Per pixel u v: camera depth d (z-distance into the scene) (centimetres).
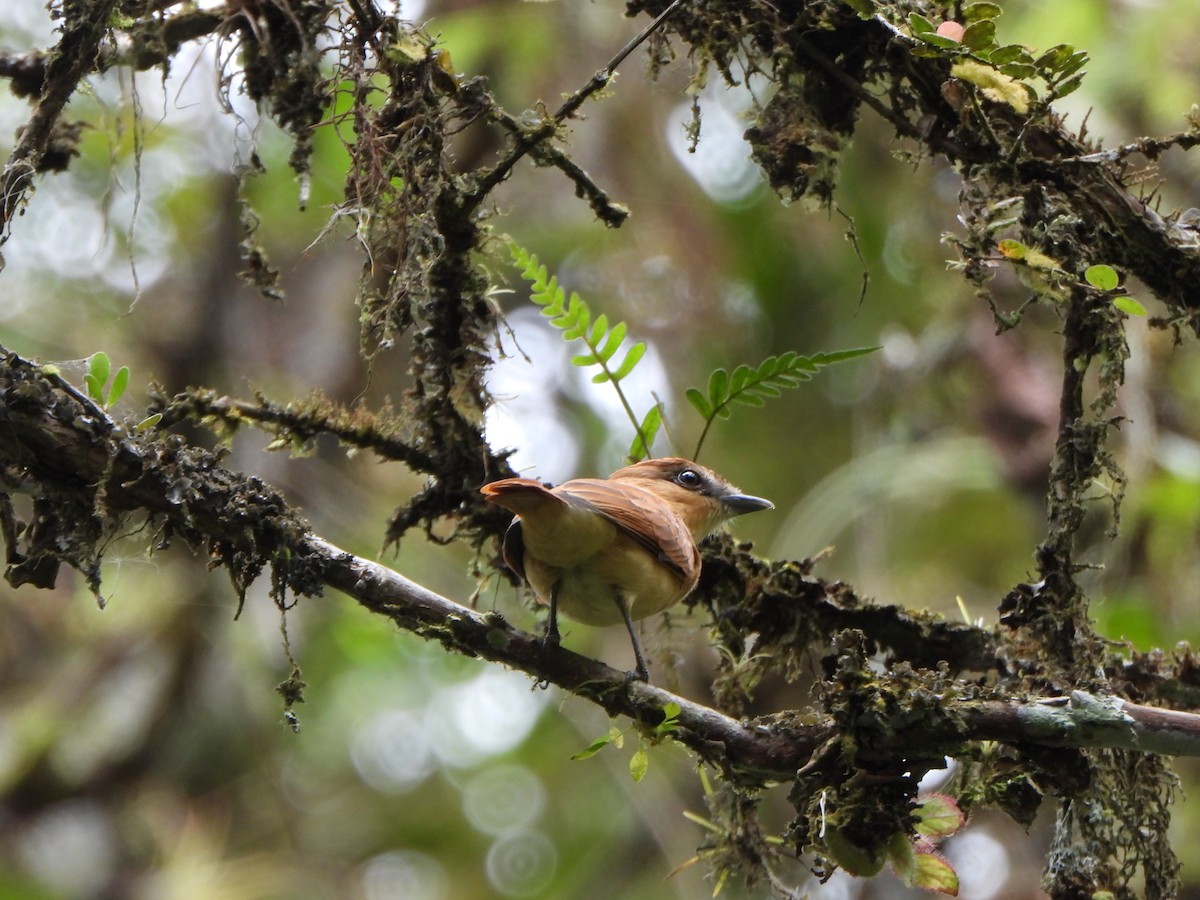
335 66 616
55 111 586
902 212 1284
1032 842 1286
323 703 1491
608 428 1491
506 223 1410
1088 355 590
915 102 606
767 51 614
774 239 1356
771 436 1416
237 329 1355
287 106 650
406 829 1617
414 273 584
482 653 578
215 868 1349
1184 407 1153
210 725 1419
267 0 642
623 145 1348
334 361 1472
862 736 511
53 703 1425
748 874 639
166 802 1396
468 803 1650
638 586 663
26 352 1248
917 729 507
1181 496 1080
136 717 1409
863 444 1330
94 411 537
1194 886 1191
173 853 1348
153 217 1322
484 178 598
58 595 1432
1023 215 594
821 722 534
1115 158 594
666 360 1415
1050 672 582
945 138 600
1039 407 1190
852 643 518
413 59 580
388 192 593
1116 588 1084
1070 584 596
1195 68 1105
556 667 579
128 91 1041
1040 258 566
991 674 666
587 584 667
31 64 656
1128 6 1155
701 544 716
